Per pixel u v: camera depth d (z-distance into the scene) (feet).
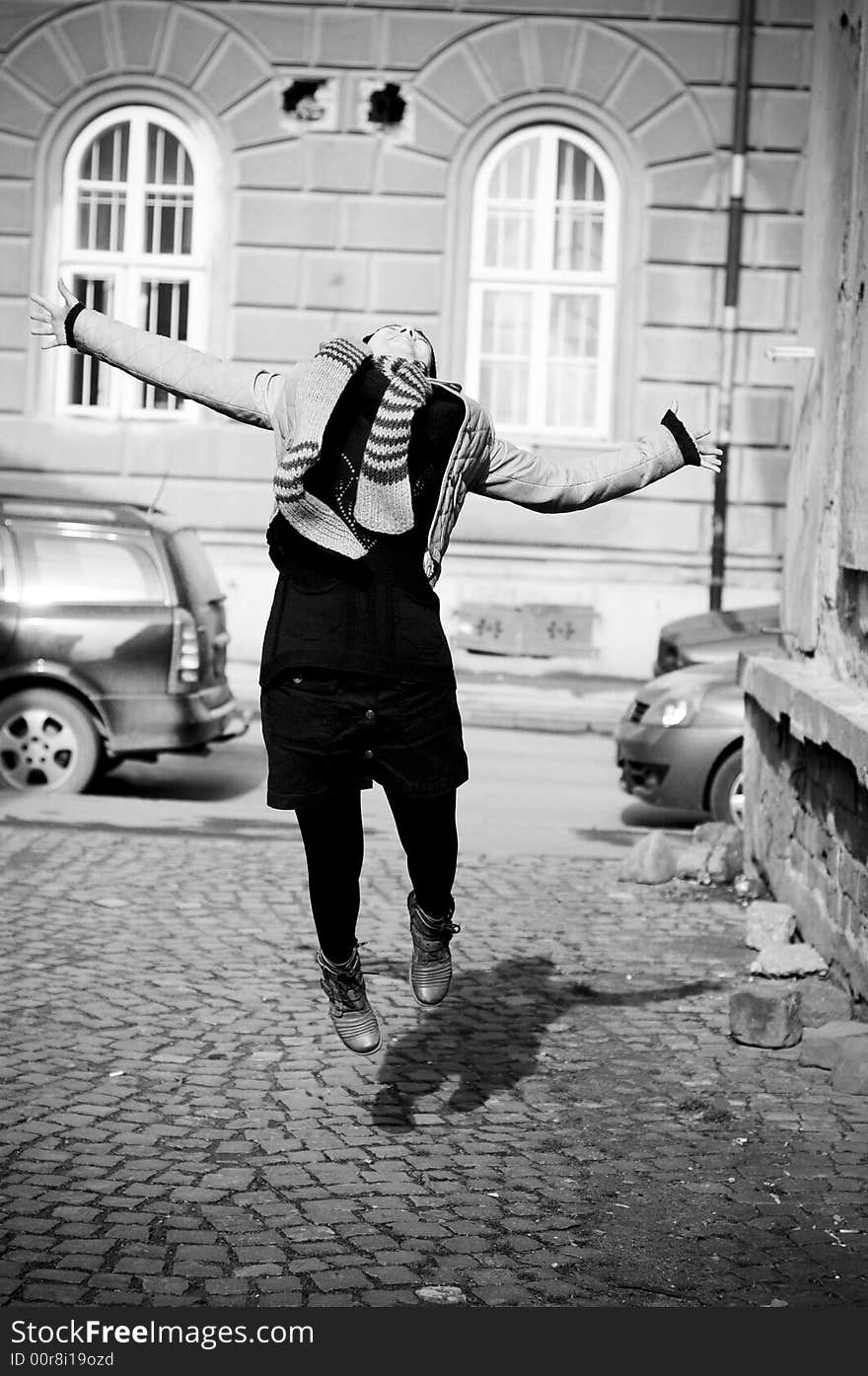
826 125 27.55
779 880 27.07
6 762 37.29
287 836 33.06
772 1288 13.20
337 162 66.54
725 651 42.16
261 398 14.65
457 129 66.44
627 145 66.13
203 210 67.26
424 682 14.75
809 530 27.48
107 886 27.61
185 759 45.16
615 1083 18.39
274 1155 15.84
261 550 66.23
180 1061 18.62
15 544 37.47
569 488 15.01
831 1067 18.97
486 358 67.46
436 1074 18.49
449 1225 14.26
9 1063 18.30
